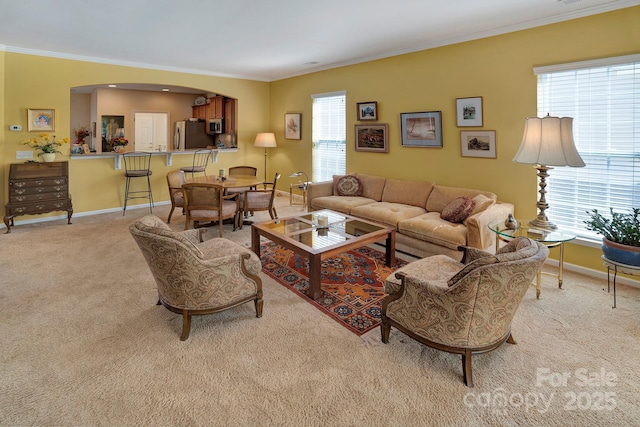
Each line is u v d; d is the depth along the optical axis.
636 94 3.20
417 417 1.76
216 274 2.39
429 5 3.34
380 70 5.39
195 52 5.27
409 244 3.94
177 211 6.23
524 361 2.20
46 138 5.32
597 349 2.31
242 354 2.24
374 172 5.68
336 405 1.83
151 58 5.70
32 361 2.15
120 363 2.14
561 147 2.91
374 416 1.76
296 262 3.84
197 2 3.31
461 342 1.99
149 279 3.35
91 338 2.39
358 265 3.77
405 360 2.20
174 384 1.97
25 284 3.21
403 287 2.17
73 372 2.05
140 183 6.50
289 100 7.29
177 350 2.28
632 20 3.14
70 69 5.45
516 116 3.97
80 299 2.94
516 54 3.91
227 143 8.12
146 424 1.70
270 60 5.79
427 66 4.77
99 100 8.59
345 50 5.11
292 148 7.36
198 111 9.50
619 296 3.05
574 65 3.47
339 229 3.65
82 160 5.84
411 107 5.02
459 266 2.58
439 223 3.85
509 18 3.70
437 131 4.73
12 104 5.07
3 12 3.61
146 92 9.20
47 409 1.78
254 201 5.15
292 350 2.29
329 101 6.46
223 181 5.37
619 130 3.32
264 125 7.85
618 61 3.21
